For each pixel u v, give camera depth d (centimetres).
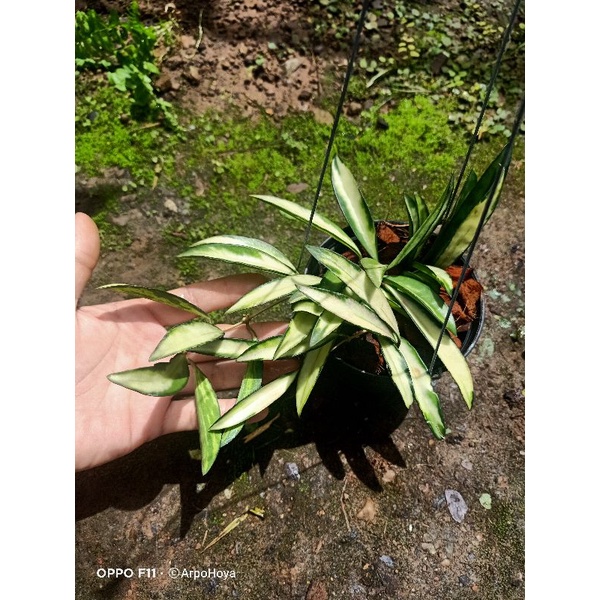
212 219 53
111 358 42
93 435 40
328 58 58
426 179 55
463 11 61
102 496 46
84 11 57
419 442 48
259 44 58
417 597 44
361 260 38
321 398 49
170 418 42
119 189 53
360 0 60
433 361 37
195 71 56
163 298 39
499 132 56
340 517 46
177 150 54
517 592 44
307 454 47
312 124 56
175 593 44
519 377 50
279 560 45
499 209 55
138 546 45
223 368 44
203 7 58
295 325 38
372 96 57
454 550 45
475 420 49
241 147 55
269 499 46
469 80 58
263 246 41
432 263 41
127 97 55
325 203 54
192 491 46
